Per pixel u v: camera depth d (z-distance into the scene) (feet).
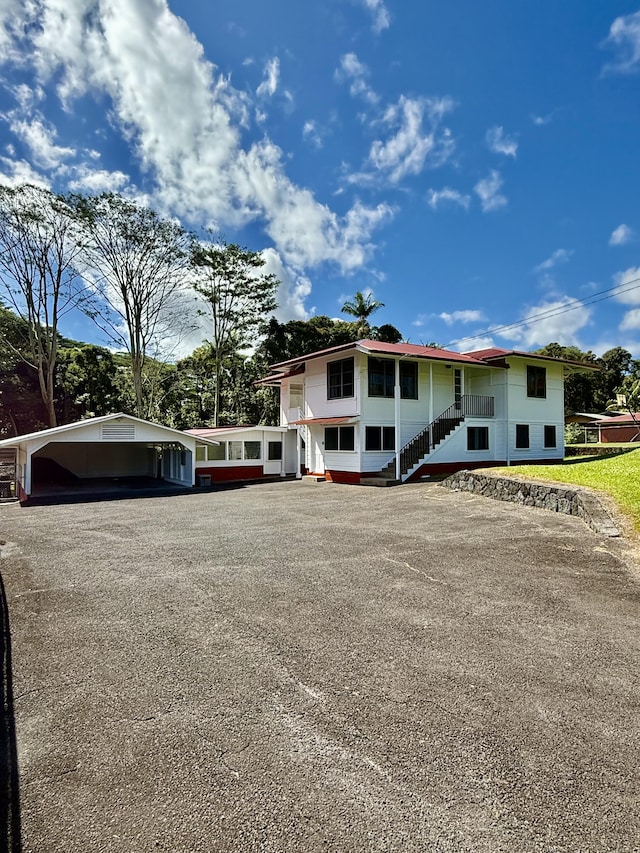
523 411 71.10
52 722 9.64
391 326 128.88
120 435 60.18
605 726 9.28
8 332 95.91
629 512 27.53
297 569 21.03
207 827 6.79
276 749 8.63
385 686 10.93
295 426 76.64
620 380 155.33
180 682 11.25
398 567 21.06
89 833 6.70
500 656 12.42
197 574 20.54
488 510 34.63
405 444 64.95
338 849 6.38
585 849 6.33
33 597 17.80
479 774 7.88
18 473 59.62
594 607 15.92
